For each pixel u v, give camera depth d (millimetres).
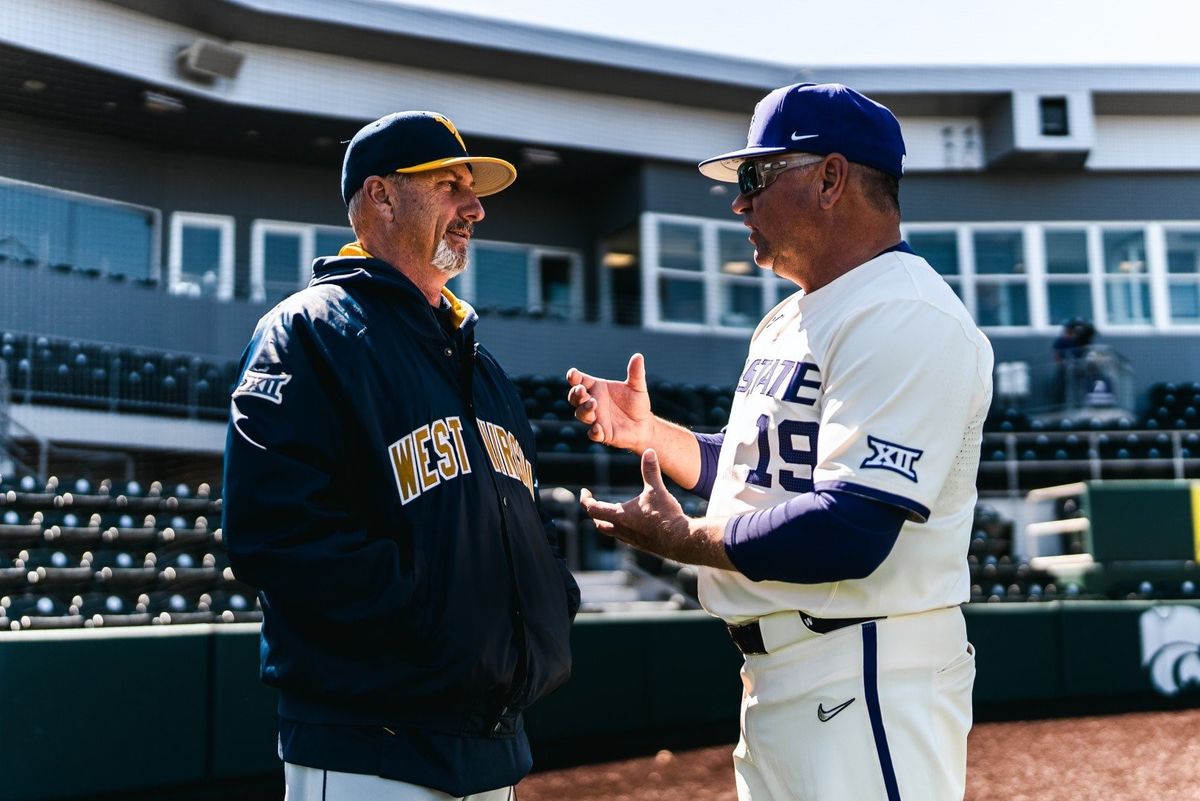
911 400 1836
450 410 2078
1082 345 14688
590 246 15836
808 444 1963
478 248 15164
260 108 12680
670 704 7379
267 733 5766
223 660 5668
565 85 14492
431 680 1906
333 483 1956
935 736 1926
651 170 14992
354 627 1852
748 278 15453
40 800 5004
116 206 12883
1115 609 8875
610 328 14406
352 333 2008
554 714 6812
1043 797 5938
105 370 10953
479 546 2012
